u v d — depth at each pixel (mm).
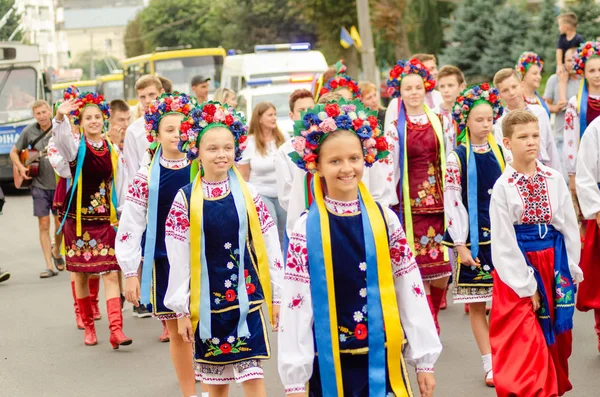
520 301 6547
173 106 7480
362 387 4875
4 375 8578
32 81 24922
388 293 4914
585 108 9898
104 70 151000
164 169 7457
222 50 35438
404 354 5016
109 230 9438
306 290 4895
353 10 43875
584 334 9078
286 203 9023
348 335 4879
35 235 17594
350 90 9492
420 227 8773
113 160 9406
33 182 13453
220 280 6133
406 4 36406
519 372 6375
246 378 6148
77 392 7992
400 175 8789
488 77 29594
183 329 6113
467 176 7980
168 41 83125
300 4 46094
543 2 28875
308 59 22875
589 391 7320
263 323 6289
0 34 46938
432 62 11984
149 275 7348
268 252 6309
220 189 6234
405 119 8852
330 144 4871
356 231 4926
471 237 7871
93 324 9664
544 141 10016
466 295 7906
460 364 8250
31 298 12031
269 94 19375
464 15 30188
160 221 7410
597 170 7953
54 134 9164
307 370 4859
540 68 10469
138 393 7895
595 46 9789
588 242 8109
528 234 6625
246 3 58844
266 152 10820
